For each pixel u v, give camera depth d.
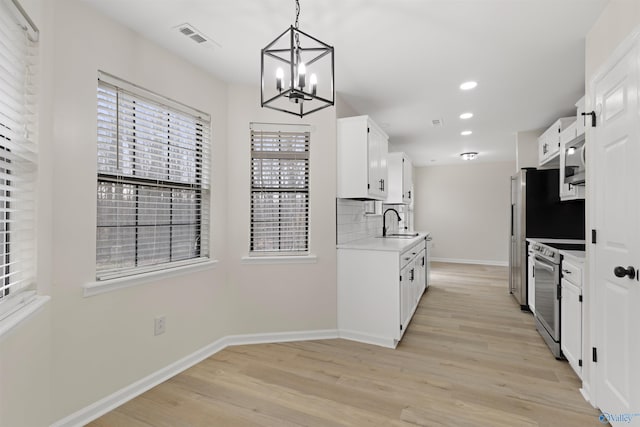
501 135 4.66
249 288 2.81
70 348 1.68
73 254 1.70
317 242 2.92
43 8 1.48
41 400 1.49
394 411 1.82
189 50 2.28
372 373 2.27
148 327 2.12
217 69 2.56
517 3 1.77
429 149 5.70
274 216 2.90
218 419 1.76
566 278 2.32
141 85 2.07
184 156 2.41
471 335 2.99
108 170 1.90
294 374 2.26
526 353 2.59
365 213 3.93
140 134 2.09
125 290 1.98
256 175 2.87
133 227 2.08
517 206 3.94
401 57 2.39
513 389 2.05
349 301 2.91
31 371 1.40
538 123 4.03
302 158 2.94
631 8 1.53
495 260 7.11
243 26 2.00
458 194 7.45
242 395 2.00
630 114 1.49
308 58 2.39
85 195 1.76
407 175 5.03
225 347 2.73
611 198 1.67
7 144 1.26
